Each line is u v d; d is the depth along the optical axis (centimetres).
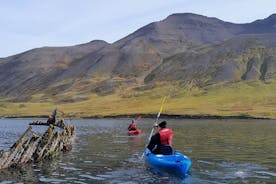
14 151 2664
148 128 7881
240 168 2586
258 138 5100
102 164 2820
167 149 2592
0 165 2570
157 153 2620
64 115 16912
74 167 2691
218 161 2919
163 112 15388
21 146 2734
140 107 19175
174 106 18325
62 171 2536
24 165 2752
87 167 2689
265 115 13025
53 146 3203
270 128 7512
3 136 5719
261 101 18300
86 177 2330
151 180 2195
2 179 2267
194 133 6166
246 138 5103
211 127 8056
